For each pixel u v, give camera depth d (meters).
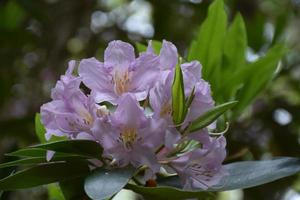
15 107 1.59
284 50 1.06
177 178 0.86
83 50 1.69
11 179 0.81
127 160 0.79
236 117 1.06
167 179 0.87
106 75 0.81
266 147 1.40
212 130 0.88
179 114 0.80
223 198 1.41
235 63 1.07
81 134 0.80
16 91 1.61
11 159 0.99
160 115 0.80
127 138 0.79
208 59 0.99
